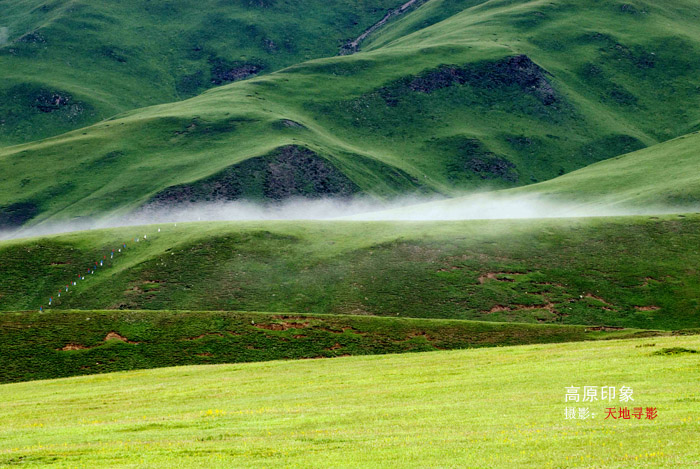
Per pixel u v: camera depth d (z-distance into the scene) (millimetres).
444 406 39594
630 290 125562
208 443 34000
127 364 78875
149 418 43594
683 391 37844
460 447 30141
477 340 89625
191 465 29750
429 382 49094
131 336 86500
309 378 57062
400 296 125438
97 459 31578
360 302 124188
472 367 54250
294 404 44844
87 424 43062
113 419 44812
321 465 28609
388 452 30016
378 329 92688
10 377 74750
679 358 46781
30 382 69375
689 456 26594
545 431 31922
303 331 90500
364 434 33906
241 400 48500
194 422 40156
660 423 31734
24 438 38906
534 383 44094
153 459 31125
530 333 92375
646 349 52062
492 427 33562
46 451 33906
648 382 40781
